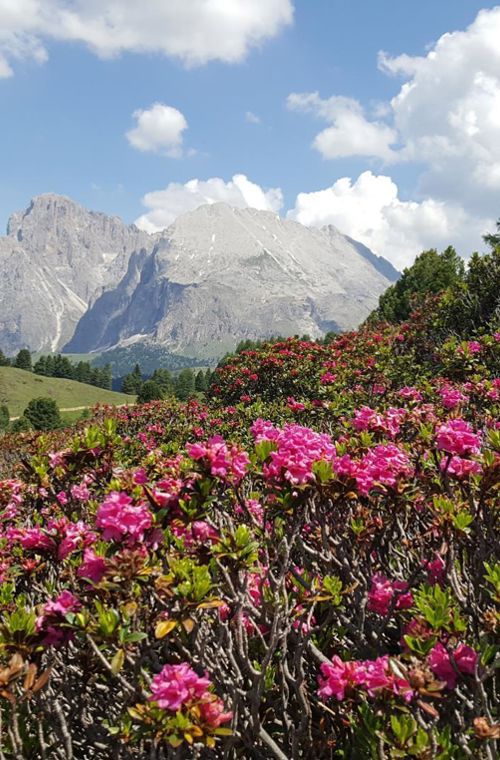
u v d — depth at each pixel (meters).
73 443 4.41
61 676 3.12
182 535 3.34
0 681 2.22
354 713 2.64
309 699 3.12
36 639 2.49
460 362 10.41
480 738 1.93
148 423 19.83
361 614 3.11
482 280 16.28
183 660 2.79
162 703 2.03
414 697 2.08
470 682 2.22
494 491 3.30
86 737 3.12
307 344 17.98
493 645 2.28
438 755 2.03
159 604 2.76
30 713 3.03
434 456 4.00
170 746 2.42
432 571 3.28
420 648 2.26
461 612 3.04
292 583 3.44
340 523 3.72
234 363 19.73
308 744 2.79
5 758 2.67
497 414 6.66
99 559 2.59
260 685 2.59
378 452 3.60
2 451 15.77
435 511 3.11
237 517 4.12
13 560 4.19
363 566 3.82
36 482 4.52
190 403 18.88
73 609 2.62
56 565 3.76
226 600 2.75
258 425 4.47
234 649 2.89
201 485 2.96
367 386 13.02
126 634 2.34
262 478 3.28
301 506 3.12
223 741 2.53
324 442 3.47
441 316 16.81
